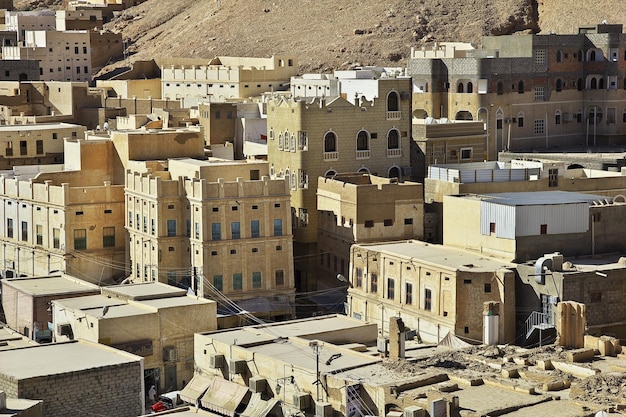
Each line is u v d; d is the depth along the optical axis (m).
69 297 123.00
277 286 135.88
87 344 102.38
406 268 118.25
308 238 150.12
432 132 161.25
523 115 193.75
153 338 111.94
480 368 92.94
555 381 88.06
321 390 90.12
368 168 156.62
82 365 95.06
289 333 103.56
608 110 198.88
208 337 102.88
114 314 111.94
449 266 113.31
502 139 191.50
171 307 112.88
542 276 109.25
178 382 113.31
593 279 109.12
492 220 118.56
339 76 198.88
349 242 138.62
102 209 144.25
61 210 143.12
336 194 141.00
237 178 136.62
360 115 155.25
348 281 132.62
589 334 104.00
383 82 157.12
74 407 93.38
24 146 166.88
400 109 158.25
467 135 164.38
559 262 111.00
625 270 110.50
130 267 142.88
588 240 118.81
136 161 147.25
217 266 133.38
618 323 110.25
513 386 86.88
